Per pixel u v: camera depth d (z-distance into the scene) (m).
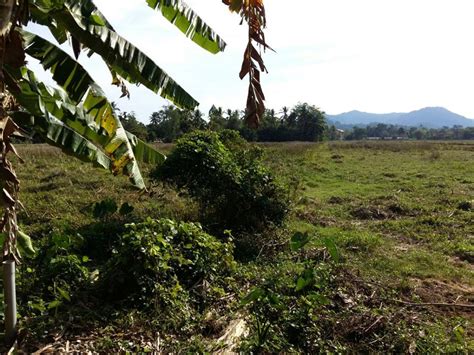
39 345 3.67
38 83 3.21
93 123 3.33
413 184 14.04
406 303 5.01
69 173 12.10
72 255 4.77
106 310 4.25
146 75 3.56
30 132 3.34
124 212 5.12
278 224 7.56
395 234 8.49
